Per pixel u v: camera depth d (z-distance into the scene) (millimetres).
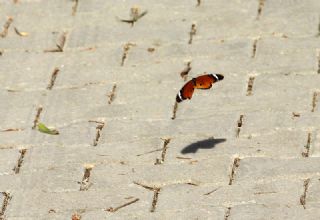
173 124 13461
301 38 14625
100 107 13906
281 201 12102
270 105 13539
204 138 13172
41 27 15555
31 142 13477
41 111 13984
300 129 13086
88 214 12328
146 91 14062
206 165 12750
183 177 12641
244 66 14250
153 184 12617
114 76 14414
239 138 13086
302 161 12602
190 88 11391
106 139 13391
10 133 13656
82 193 12633
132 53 14789
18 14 15859
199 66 14359
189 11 15406
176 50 14703
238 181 12469
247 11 15234
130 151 13141
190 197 12352
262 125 13219
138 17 15430
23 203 12594
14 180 12922
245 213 12008
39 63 14836
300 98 13586
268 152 12812
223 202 12203
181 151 13016
